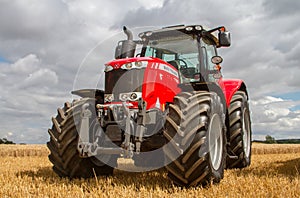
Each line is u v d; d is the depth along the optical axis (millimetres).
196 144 3850
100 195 3521
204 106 4086
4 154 13594
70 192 3709
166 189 3887
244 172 5391
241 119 6250
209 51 5996
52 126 4793
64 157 4570
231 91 5980
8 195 3703
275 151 17938
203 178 3955
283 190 3633
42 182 4445
